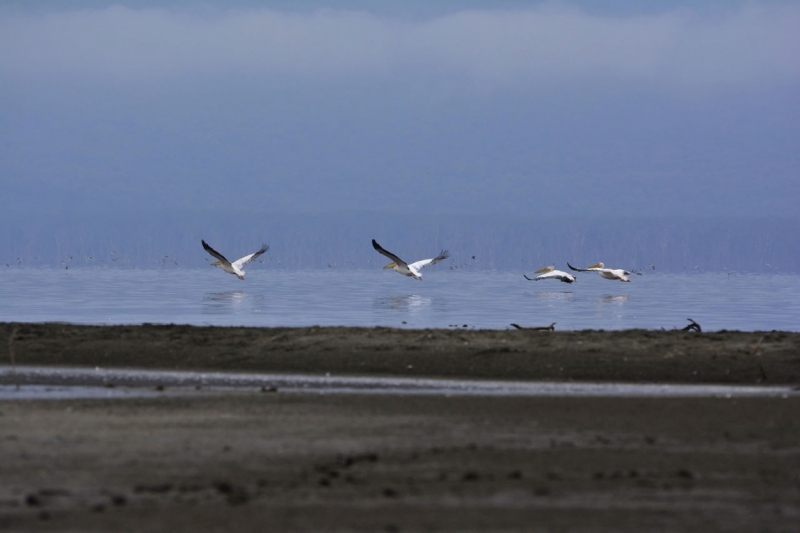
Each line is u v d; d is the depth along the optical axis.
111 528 11.69
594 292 62.66
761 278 104.31
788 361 25.81
